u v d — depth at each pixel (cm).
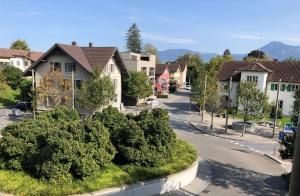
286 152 1814
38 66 4353
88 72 4072
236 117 4725
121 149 1748
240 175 2141
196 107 5766
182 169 1812
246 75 4925
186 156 2025
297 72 4988
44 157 1441
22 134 1585
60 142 1432
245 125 3838
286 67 5128
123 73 4997
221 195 1733
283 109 4944
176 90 9281
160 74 7650
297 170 414
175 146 2136
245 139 3472
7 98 5375
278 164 2517
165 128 1847
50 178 1409
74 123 1650
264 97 3447
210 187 1848
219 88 4194
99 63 4241
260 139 3497
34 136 1602
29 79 6334
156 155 1769
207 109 5209
